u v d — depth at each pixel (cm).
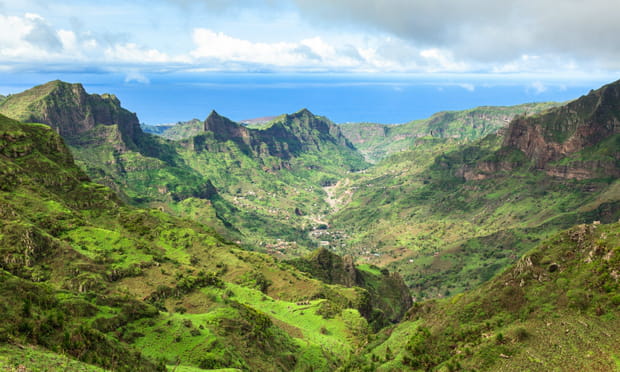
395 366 11488
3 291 8250
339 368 13325
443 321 12431
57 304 9212
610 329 9044
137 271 15812
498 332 10394
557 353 8988
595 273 10450
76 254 14850
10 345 6950
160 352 10494
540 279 11369
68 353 7756
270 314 18025
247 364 11650
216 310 14300
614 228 11438
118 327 10769
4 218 15325
